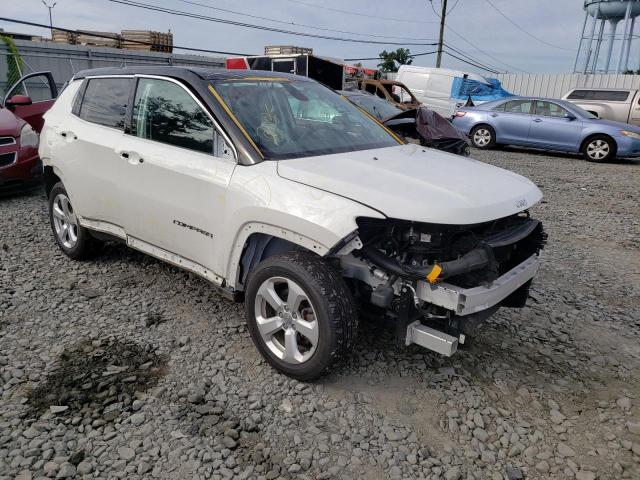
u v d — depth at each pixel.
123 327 4.00
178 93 3.91
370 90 18.31
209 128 3.66
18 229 6.26
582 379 3.54
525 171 11.92
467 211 2.96
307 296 3.10
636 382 3.52
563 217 7.84
